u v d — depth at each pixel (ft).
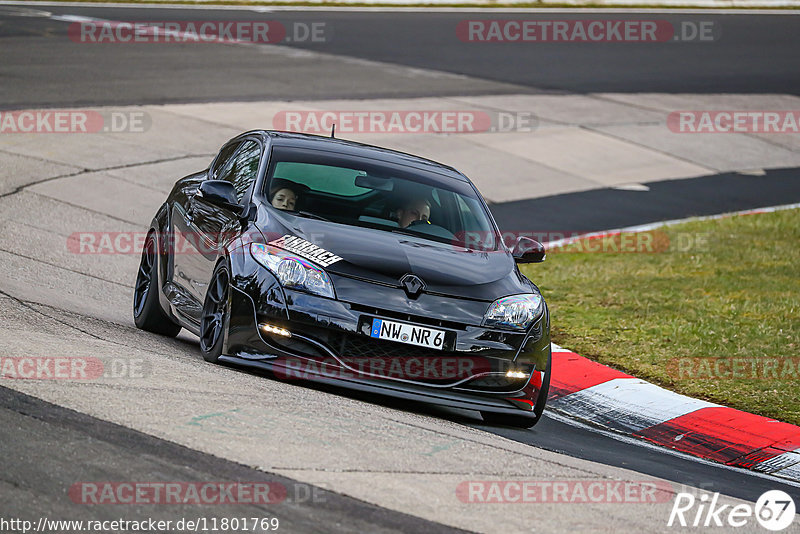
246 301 75.51
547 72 311.27
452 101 261.85
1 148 175.22
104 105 214.07
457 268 79.77
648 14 426.51
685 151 248.32
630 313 126.00
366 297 74.23
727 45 377.30
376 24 357.00
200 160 188.34
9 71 232.32
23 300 93.76
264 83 254.68
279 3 379.35
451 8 404.36
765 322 122.83
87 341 79.66
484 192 196.24
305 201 84.23
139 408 61.31
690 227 182.80
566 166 222.69
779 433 87.40
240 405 65.26
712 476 74.84
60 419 57.36
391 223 84.38
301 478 53.42
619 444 82.12
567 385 98.17
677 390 98.48
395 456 60.44
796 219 192.44
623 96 291.99
